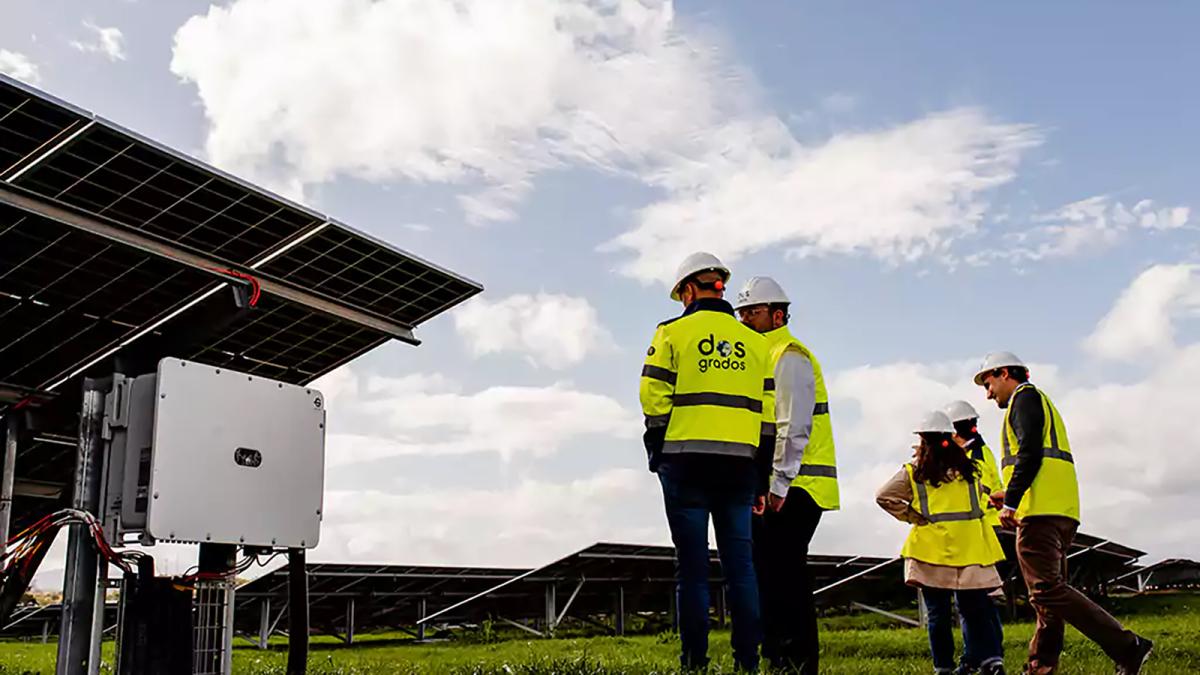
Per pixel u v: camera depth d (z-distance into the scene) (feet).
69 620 18.89
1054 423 24.27
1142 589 103.40
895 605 81.41
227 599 20.30
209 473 19.75
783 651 22.13
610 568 73.41
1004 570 70.44
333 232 25.75
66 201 22.68
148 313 26.45
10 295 24.22
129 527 19.22
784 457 22.20
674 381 20.51
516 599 79.77
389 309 28.99
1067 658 31.99
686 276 21.47
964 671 26.99
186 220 24.26
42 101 19.85
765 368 21.25
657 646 47.47
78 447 19.75
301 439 21.77
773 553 22.65
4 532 22.58
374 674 28.25
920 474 27.35
